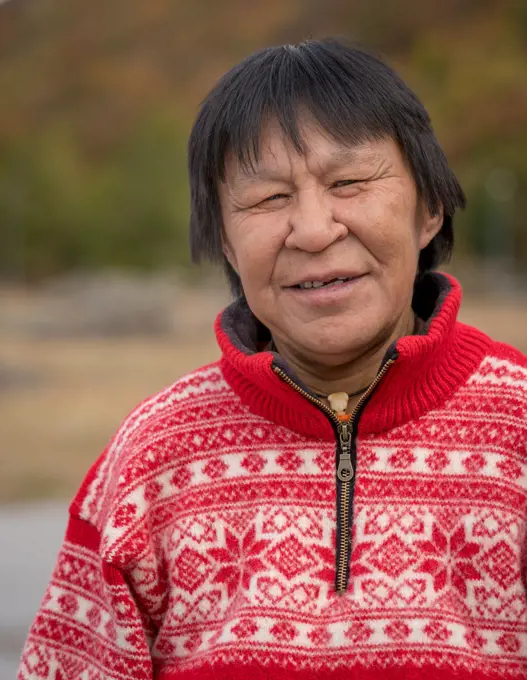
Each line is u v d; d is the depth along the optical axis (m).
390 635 1.48
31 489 6.43
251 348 1.72
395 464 1.57
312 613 1.51
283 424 1.61
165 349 16.80
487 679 1.46
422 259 1.79
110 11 135.38
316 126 1.51
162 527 1.63
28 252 63.56
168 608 1.61
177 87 117.06
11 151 69.81
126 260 62.09
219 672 1.50
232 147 1.57
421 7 102.94
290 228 1.53
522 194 62.72
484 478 1.54
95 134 108.50
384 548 1.53
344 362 1.63
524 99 77.81
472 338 1.65
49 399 11.04
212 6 127.69
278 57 1.59
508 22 94.56
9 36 133.00
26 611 3.60
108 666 1.61
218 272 1.99
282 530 1.56
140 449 1.65
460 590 1.52
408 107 1.57
